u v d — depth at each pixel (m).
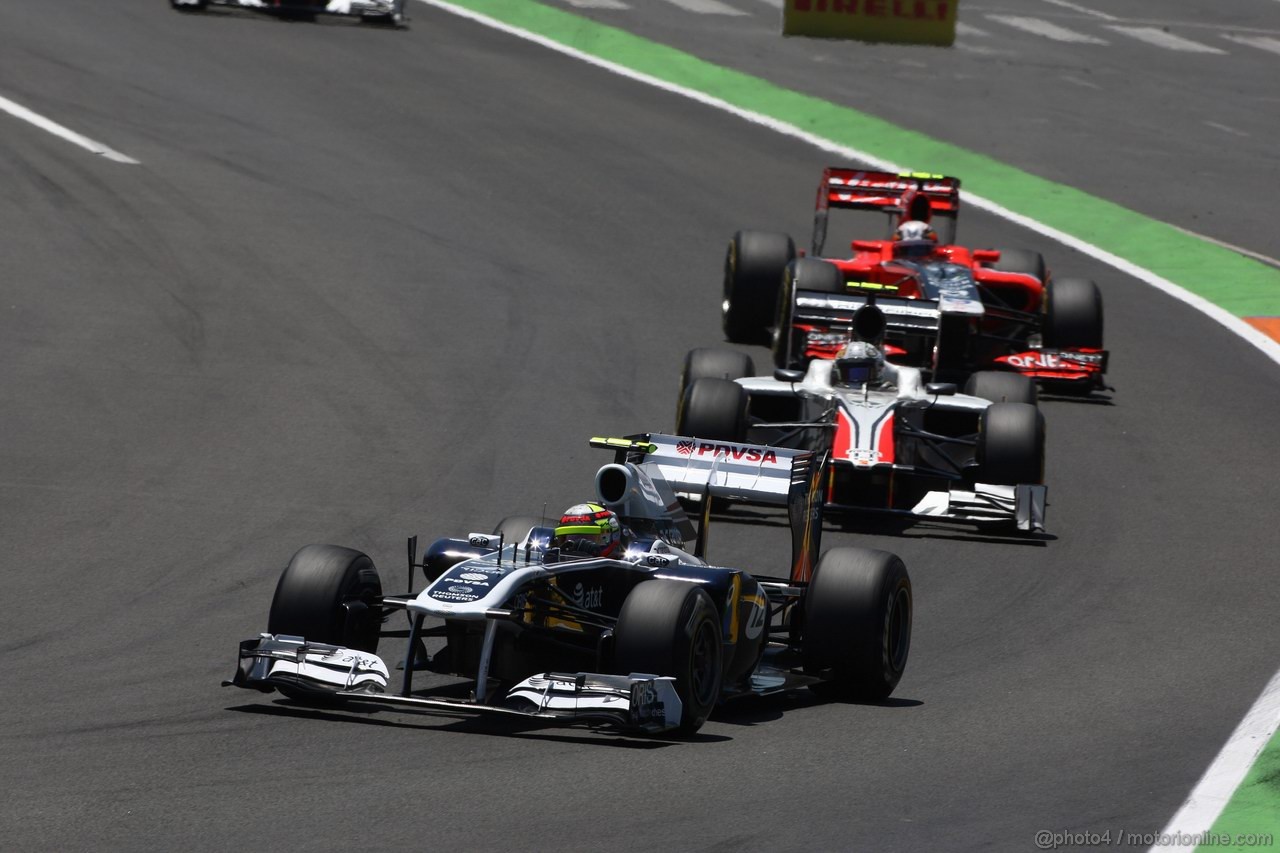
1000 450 47.66
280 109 99.94
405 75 110.56
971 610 40.16
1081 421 61.12
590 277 76.12
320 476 49.44
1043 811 25.72
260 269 73.31
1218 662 36.44
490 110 104.50
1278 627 39.75
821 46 132.12
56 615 36.72
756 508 49.59
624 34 126.06
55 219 77.81
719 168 97.19
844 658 31.59
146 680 31.88
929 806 25.72
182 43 112.06
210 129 94.62
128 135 91.81
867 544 45.97
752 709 31.56
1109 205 95.88
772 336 67.44
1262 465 56.53
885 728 30.34
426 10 130.00
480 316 69.06
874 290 61.16
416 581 40.50
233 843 22.72
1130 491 52.72
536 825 23.83
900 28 136.25
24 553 41.53
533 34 125.69
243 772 25.92
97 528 43.91
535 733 28.72
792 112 110.62
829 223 89.06
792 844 23.58
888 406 48.97
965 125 111.62
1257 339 74.94
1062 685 34.09
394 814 24.09
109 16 116.88
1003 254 68.75
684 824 24.17
